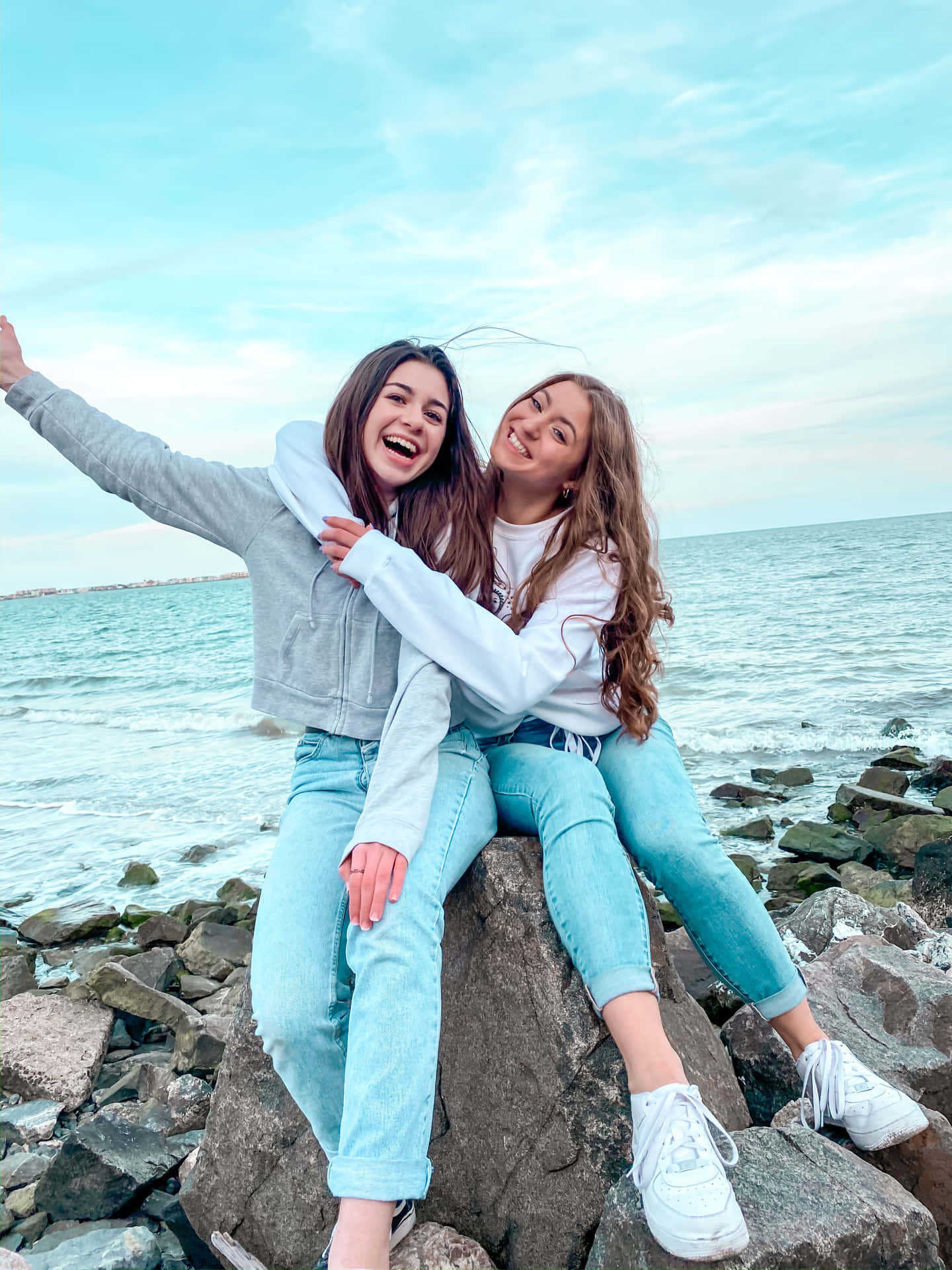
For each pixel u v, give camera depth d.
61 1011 4.39
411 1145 1.89
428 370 2.60
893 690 13.87
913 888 6.10
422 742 2.25
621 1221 1.92
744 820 8.45
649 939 2.21
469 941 2.44
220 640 34.00
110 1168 2.83
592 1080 2.19
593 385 2.68
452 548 2.67
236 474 2.56
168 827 8.94
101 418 2.54
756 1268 1.76
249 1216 2.42
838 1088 2.28
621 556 2.60
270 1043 2.11
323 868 2.25
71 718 18.38
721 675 16.44
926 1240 1.91
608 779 2.59
